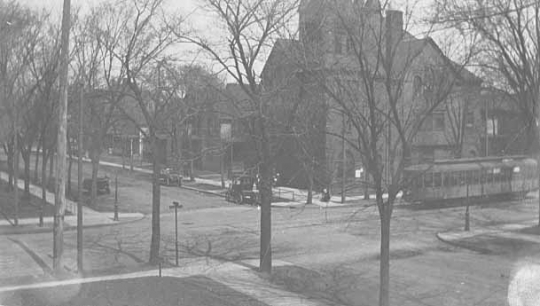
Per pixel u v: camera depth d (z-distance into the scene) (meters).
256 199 44.31
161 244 26.45
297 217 35.66
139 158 89.62
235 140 23.78
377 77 12.57
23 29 34.41
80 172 19.59
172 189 56.03
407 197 39.00
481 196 42.81
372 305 14.91
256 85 19.95
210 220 36.22
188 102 25.78
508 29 17.12
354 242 26.66
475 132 48.94
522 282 13.29
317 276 18.72
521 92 17.09
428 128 44.34
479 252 23.45
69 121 41.25
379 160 15.22
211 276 18.55
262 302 15.08
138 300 14.30
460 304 14.74
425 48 16.12
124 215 38.28
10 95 34.41
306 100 16.38
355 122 12.32
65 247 25.48
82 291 15.41
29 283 16.89
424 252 23.78
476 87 22.72
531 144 18.66
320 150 16.19
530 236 26.61
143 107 20.92
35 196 45.72
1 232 30.30
